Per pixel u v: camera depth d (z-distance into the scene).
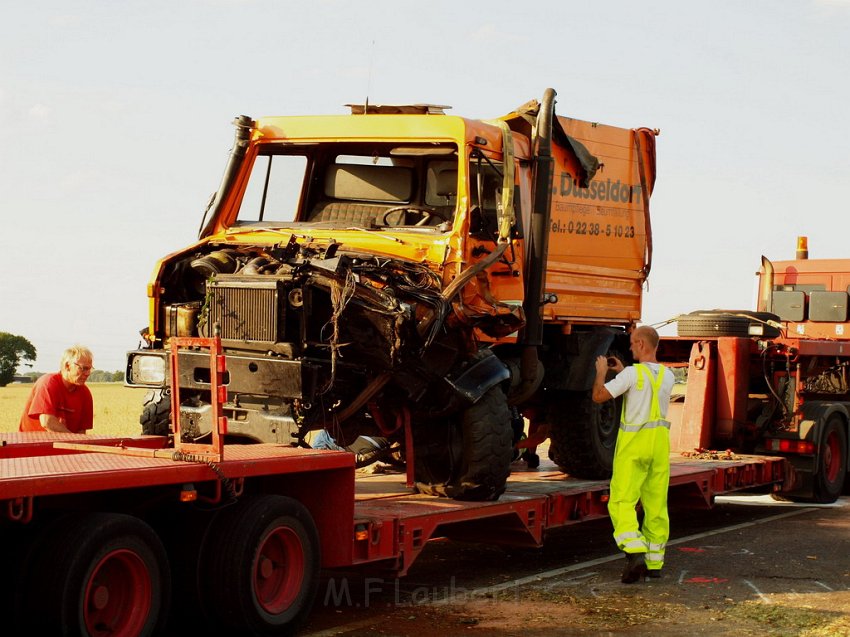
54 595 5.19
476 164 8.63
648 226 11.59
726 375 12.85
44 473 5.11
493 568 9.01
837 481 13.61
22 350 101.38
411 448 8.15
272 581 6.49
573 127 10.43
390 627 6.87
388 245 8.34
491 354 8.28
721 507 13.24
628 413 8.35
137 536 5.60
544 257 9.30
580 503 9.33
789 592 8.03
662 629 6.87
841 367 14.55
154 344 8.04
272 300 7.16
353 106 9.38
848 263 15.12
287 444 7.19
